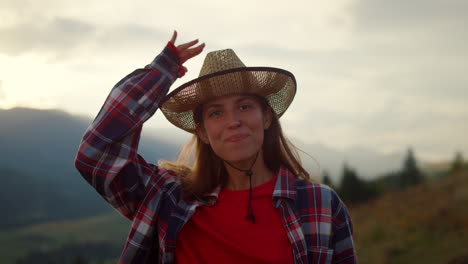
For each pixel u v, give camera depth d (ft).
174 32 7.74
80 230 613.11
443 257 82.28
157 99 7.54
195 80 7.31
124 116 7.36
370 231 124.98
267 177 7.95
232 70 7.16
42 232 593.42
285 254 7.10
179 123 8.39
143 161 8.03
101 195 7.57
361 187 193.16
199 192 7.77
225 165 7.80
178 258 7.57
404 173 233.55
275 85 7.72
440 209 120.98
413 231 111.55
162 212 7.79
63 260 416.67
